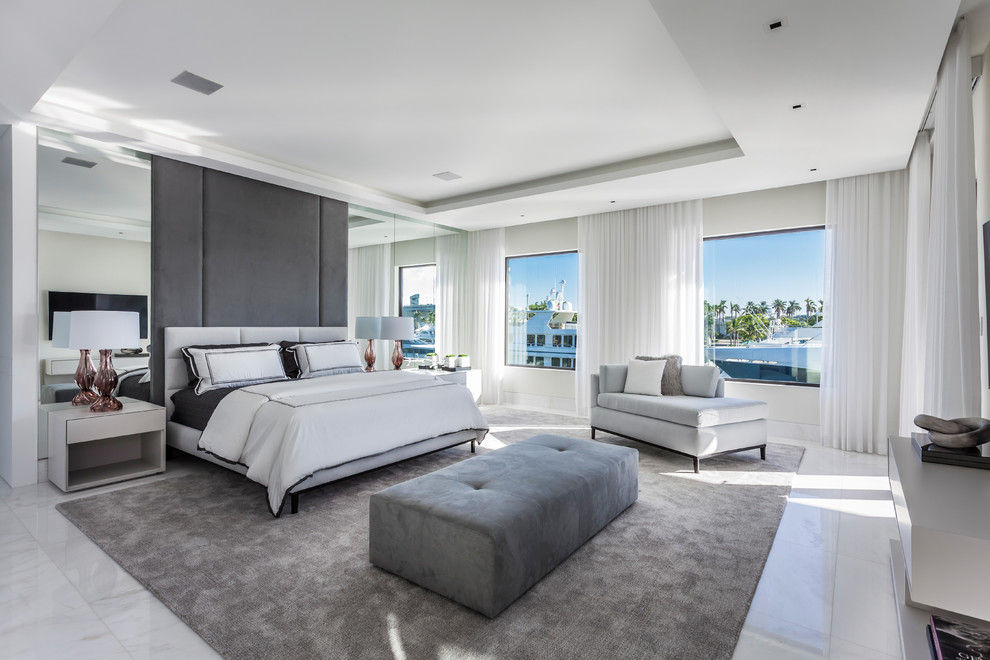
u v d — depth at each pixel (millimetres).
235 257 4461
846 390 4461
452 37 2564
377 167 4750
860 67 2572
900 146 3695
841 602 2016
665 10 2123
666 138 3984
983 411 2559
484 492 2230
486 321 7188
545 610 1920
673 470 3812
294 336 4906
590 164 4672
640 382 4672
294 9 2326
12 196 3232
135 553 2365
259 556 2346
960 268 2471
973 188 2434
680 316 5414
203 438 3338
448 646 1697
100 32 2508
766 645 1739
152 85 3076
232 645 1695
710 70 2631
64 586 2086
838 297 4508
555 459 2750
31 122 3246
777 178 4523
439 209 5980
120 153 3771
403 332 5746
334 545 2469
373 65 2855
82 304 3562
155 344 3922
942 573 1159
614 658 1647
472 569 1904
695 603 1978
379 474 3646
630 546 2482
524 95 3232
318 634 1757
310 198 5094
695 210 5344
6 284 3299
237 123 3672
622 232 5867
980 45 2723
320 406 3084
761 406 4090
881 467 3902
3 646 1698
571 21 2418
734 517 2867
